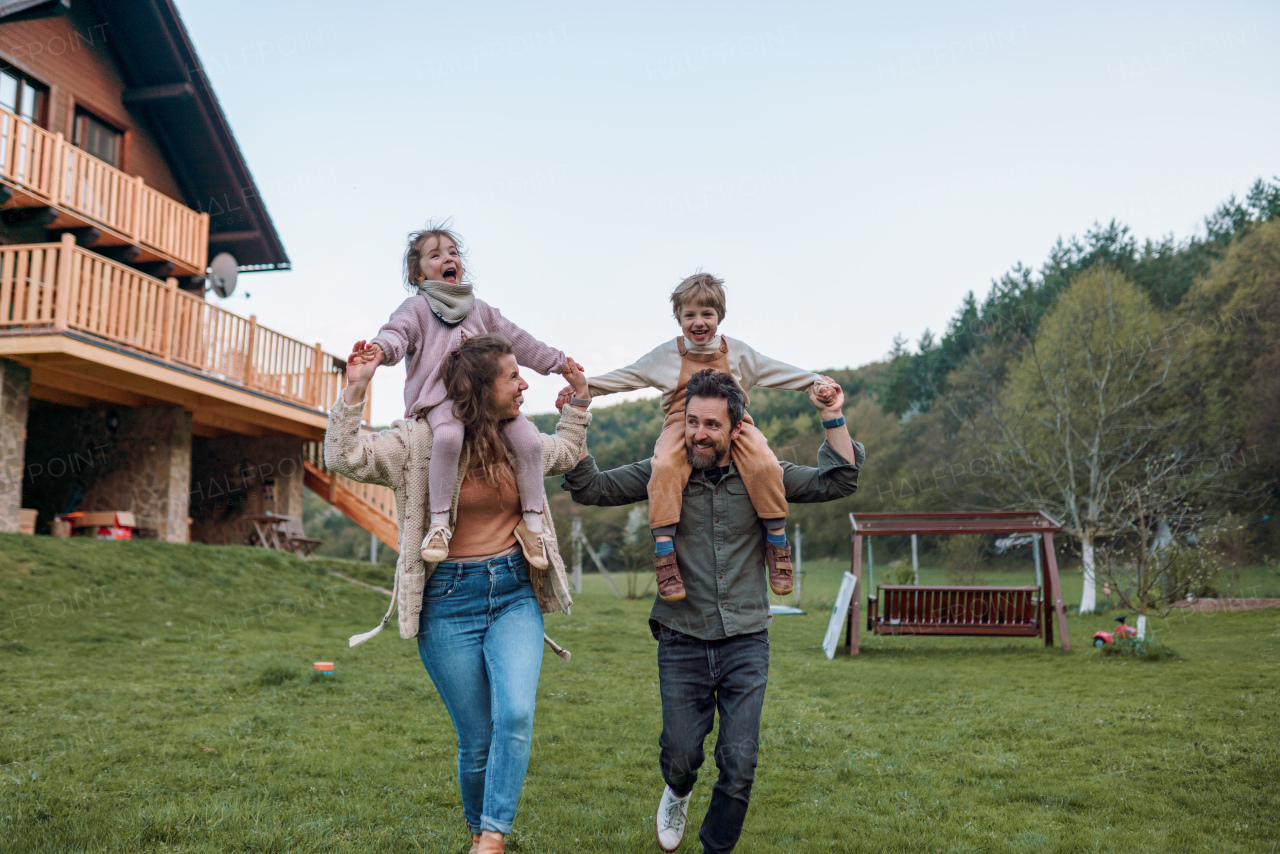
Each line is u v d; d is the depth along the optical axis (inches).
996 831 154.5
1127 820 159.2
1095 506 738.2
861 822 160.1
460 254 131.3
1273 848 142.1
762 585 121.3
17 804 154.3
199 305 581.6
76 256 489.4
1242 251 1129.4
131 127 684.1
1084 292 992.9
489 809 107.7
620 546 1283.2
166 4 642.8
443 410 117.0
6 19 523.5
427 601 117.4
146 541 523.5
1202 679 313.6
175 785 172.7
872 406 1881.2
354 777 182.5
